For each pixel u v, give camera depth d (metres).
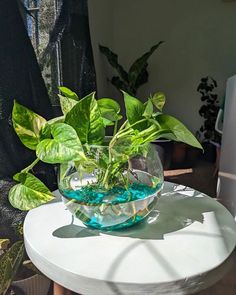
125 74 2.88
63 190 0.76
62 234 0.73
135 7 3.10
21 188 0.67
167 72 3.22
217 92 3.11
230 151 1.44
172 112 3.31
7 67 0.90
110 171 0.71
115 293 0.58
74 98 0.82
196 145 0.68
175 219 0.80
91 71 1.75
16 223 0.91
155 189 0.76
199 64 3.12
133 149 0.71
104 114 0.80
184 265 0.62
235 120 1.36
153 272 0.60
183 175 2.62
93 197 0.72
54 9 1.30
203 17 2.99
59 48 1.36
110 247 0.68
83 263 0.62
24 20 1.03
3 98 0.88
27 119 0.69
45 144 0.63
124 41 3.21
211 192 2.31
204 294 1.30
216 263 0.63
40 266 0.65
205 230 0.75
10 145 0.90
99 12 2.65
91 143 0.68
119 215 0.72
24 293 0.98
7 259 0.88
